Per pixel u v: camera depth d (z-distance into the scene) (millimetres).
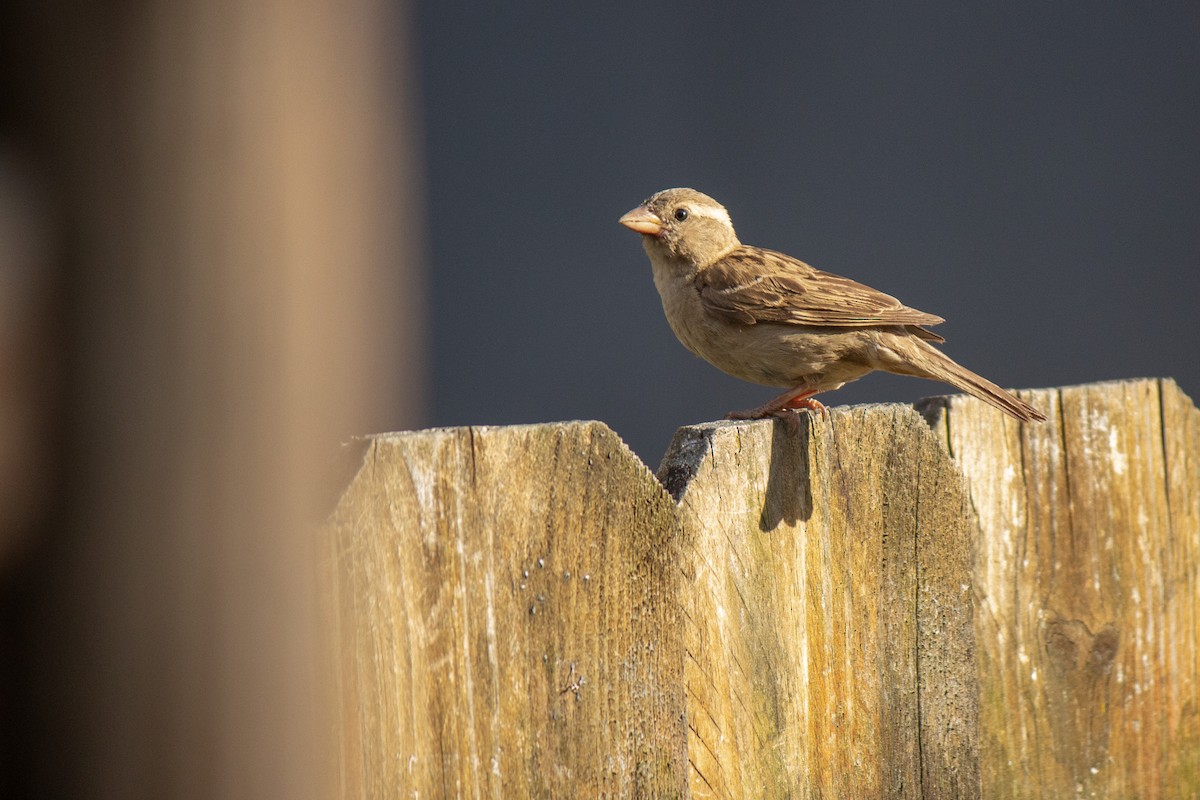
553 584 5016
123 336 3164
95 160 3111
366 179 3488
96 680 3275
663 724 5371
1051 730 7047
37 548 3230
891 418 6371
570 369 15648
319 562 4062
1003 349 16719
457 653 4691
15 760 3270
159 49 3107
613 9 15938
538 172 15594
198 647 3309
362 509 4320
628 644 5258
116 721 3287
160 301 3170
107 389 3174
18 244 3080
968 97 16812
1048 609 7086
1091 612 7215
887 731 6355
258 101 3182
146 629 3279
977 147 16828
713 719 5637
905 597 6441
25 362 3127
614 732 5199
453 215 15188
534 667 4949
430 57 15164
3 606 3248
